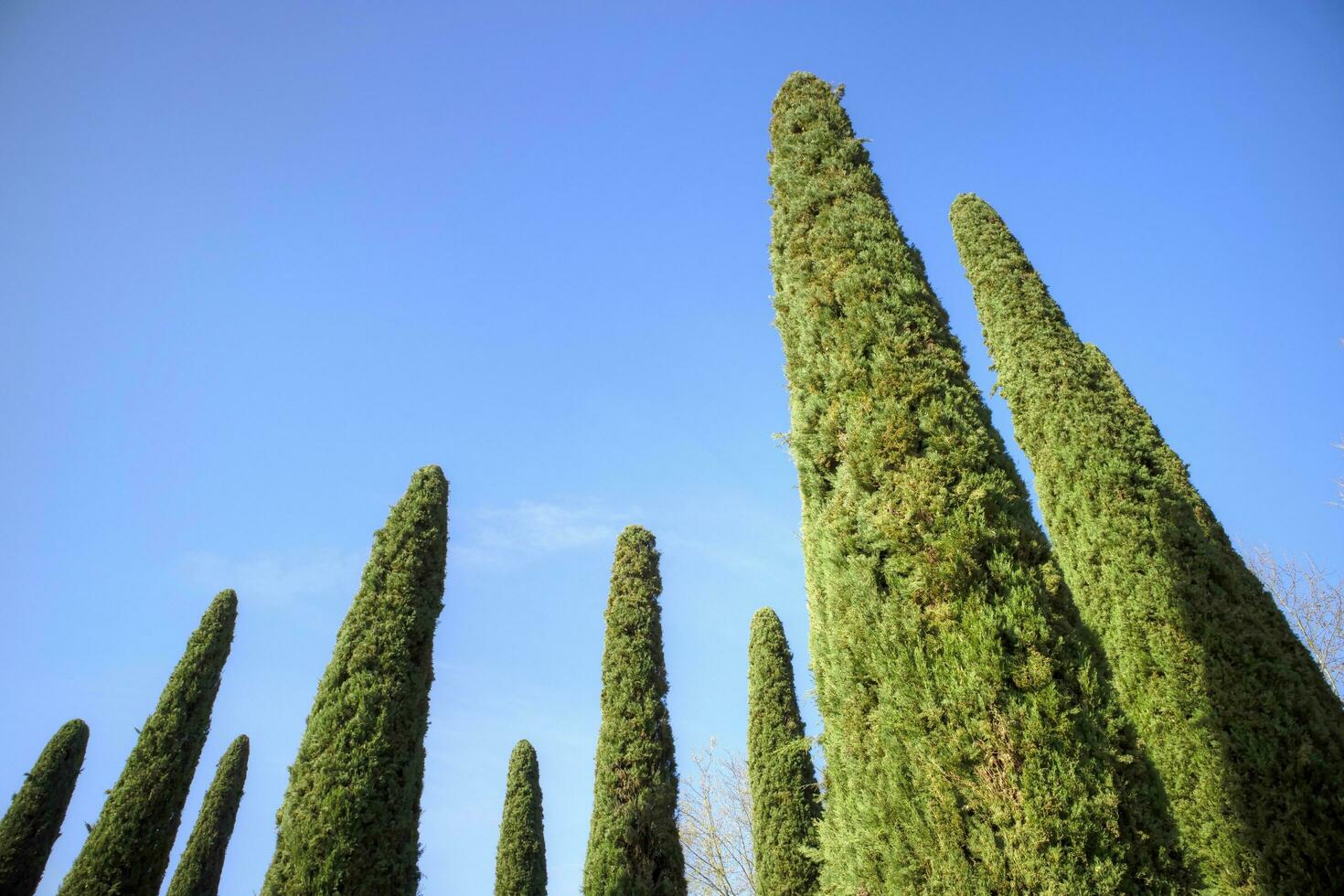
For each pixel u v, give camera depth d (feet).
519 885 63.72
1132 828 12.89
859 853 14.43
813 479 18.25
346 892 28.27
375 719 32.50
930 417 16.74
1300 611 52.80
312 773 30.68
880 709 14.71
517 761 72.49
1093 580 26.96
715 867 69.82
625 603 53.78
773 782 46.01
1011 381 31.71
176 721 52.60
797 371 19.39
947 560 15.10
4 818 60.34
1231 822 21.84
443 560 40.57
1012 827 12.73
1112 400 29.73
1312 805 21.38
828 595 16.76
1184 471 31.35
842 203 21.43
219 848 70.79
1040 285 33.71
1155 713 24.06
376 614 36.24
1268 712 22.90
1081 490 28.07
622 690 49.08
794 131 24.58
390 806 30.94
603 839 43.21
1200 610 24.84
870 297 18.86
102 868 45.24
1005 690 13.76
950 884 12.69
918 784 13.76
